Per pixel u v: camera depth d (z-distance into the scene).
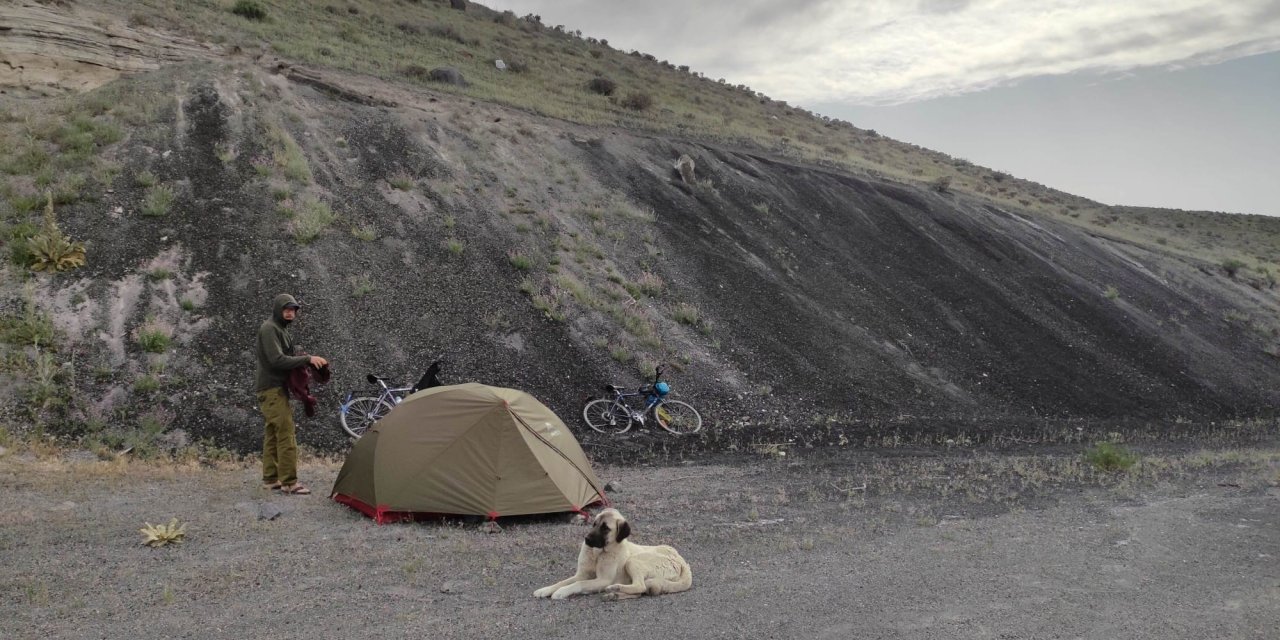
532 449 8.08
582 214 21.17
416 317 14.72
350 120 21.03
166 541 6.10
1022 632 4.97
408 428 7.88
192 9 26.97
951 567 6.51
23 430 9.62
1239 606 5.62
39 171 14.75
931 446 14.11
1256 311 30.17
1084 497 9.88
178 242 14.14
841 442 13.93
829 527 7.98
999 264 27.41
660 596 5.43
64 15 20.39
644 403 14.36
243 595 5.12
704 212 24.12
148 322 12.20
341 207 17.08
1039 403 19.03
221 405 11.27
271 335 8.01
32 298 11.91
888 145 55.00
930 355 20.12
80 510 6.82
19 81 18.06
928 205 30.59
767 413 15.23
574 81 37.91
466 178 20.44
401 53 31.73
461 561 6.23
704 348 17.09
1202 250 41.88
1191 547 7.36
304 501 7.95
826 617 5.13
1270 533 7.95
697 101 45.00
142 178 15.30
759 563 6.50
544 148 24.25
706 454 12.45
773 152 33.44
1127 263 31.34
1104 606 5.55
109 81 19.47
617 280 18.47
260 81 20.97
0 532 5.95
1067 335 23.42
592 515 8.25
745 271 21.30
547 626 4.75
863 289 22.78
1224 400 21.84
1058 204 48.44
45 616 4.53
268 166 17.19
